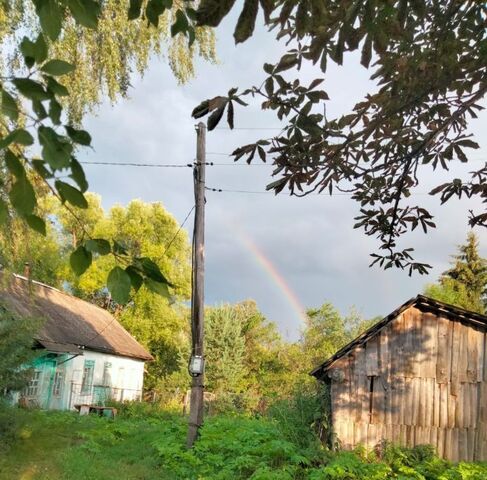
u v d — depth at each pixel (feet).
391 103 13.88
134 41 30.96
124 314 117.60
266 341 115.75
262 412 82.33
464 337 45.14
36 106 5.04
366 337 45.93
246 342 113.80
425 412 44.78
